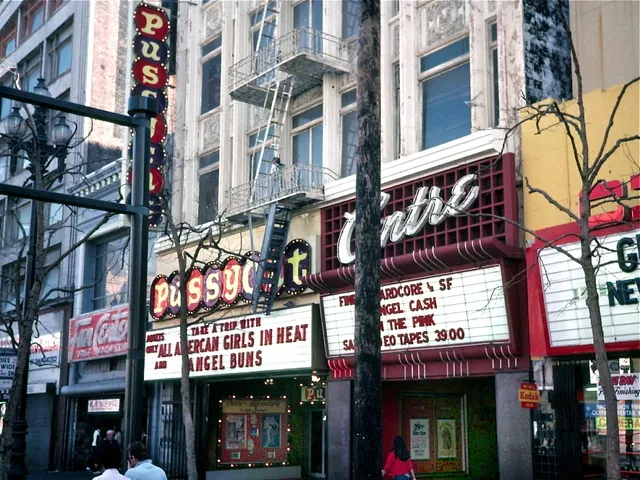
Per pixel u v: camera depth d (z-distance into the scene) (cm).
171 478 2531
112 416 3198
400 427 2077
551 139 1648
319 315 2141
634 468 1458
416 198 1888
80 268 3309
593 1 1755
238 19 2739
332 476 2058
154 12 2675
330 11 2358
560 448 1552
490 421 2256
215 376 2419
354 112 2256
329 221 2180
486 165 1761
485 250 1667
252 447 2572
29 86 4288
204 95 2920
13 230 4081
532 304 1627
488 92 1875
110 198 3147
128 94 2836
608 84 1700
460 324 1766
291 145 2488
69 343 3244
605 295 1481
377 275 913
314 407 2639
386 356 1939
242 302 2384
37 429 3425
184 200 2841
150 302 2755
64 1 4028
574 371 1563
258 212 2333
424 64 2070
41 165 1891
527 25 1791
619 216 1456
